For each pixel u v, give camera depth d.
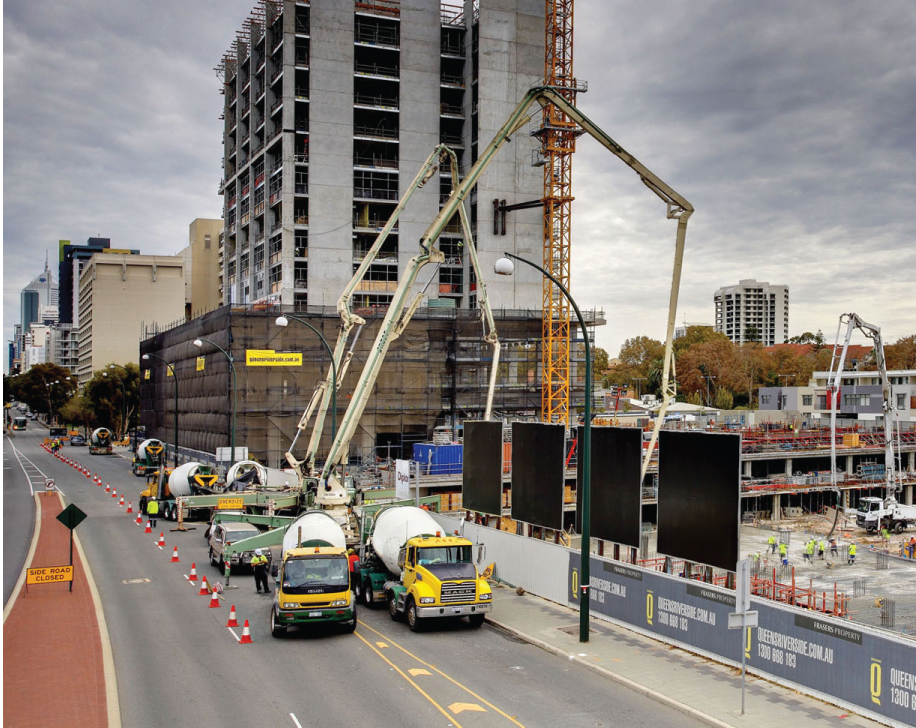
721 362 148.62
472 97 93.00
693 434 23.66
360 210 91.56
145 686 18.39
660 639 22.20
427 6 91.44
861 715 16.45
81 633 22.55
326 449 68.06
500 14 91.31
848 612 31.48
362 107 87.94
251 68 96.94
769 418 105.75
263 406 66.31
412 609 23.94
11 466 87.75
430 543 24.50
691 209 34.72
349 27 86.94
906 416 101.94
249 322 66.62
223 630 23.59
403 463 43.16
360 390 38.66
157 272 175.38
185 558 35.88
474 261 48.44
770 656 18.69
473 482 35.75
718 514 22.61
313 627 24.27
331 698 17.61
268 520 37.59
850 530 59.47
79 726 15.59
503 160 91.25
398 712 16.72
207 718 16.34
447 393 73.25
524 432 32.22
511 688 18.41
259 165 95.62
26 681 18.39
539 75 92.94
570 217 82.69
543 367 78.38
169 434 94.69
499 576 30.50
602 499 27.75
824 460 82.25
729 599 19.98
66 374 192.25
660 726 16.09
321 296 85.25
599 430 28.08
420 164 91.00
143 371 118.69
